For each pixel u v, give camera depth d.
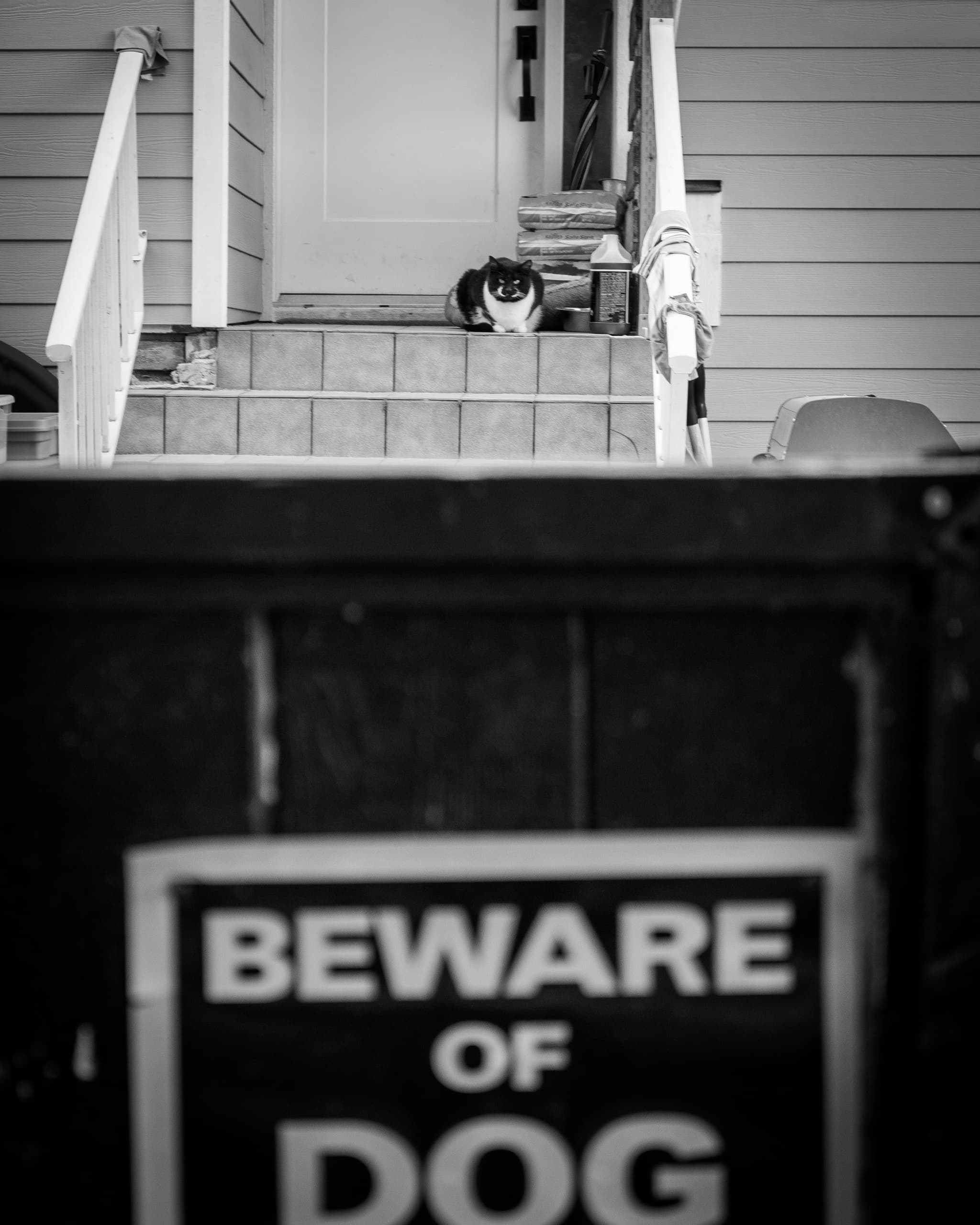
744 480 0.96
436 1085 0.99
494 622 0.97
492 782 0.98
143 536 0.95
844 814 0.98
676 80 4.25
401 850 0.98
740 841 0.98
